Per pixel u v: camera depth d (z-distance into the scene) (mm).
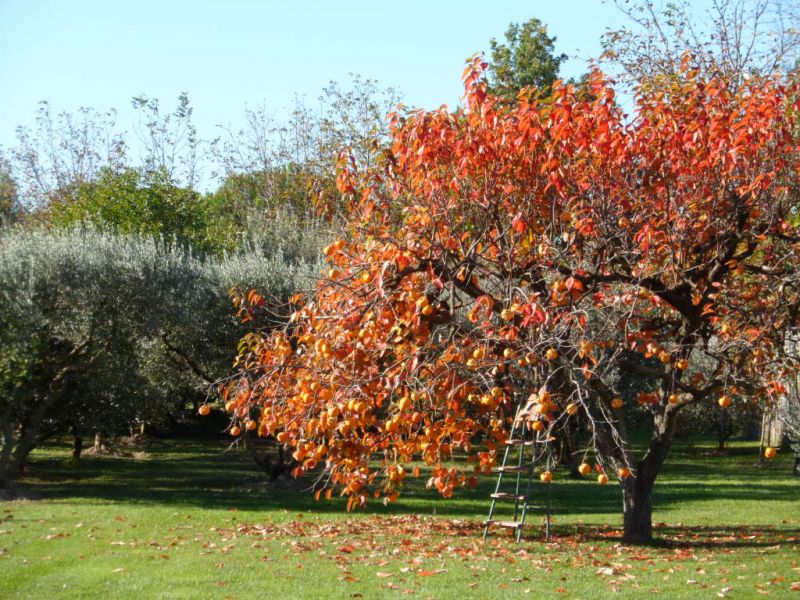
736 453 35969
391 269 8812
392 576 9445
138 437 34281
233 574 9523
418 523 14305
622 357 11180
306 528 13359
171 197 32312
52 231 19594
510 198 10359
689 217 10492
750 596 8438
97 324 17000
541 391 8055
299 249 24578
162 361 20625
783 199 11094
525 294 8414
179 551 11031
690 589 8758
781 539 12617
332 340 8570
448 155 10055
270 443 34469
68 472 23609
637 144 10312
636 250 9969
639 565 10211
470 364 8242
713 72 15180
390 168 10836
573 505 18188
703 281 10805
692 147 10031
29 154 38875
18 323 15812
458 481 9477
